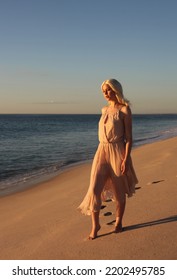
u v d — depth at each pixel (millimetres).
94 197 4594
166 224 4859
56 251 4582
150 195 6656
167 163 11742
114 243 4492
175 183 7473
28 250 4879
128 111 4547
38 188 11477
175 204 5738
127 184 4723
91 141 34656
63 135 47188
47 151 25266
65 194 9117
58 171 15469
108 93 4621
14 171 16172
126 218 5371
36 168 16922
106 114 4656
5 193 11148
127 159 4570
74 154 22750
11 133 55000
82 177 12430
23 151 25578
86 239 4754
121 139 4613
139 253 4148
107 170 4652
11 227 6527
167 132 46812
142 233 4664
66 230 5402
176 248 4137
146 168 11352
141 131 53750
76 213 6473
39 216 6949
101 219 5594
